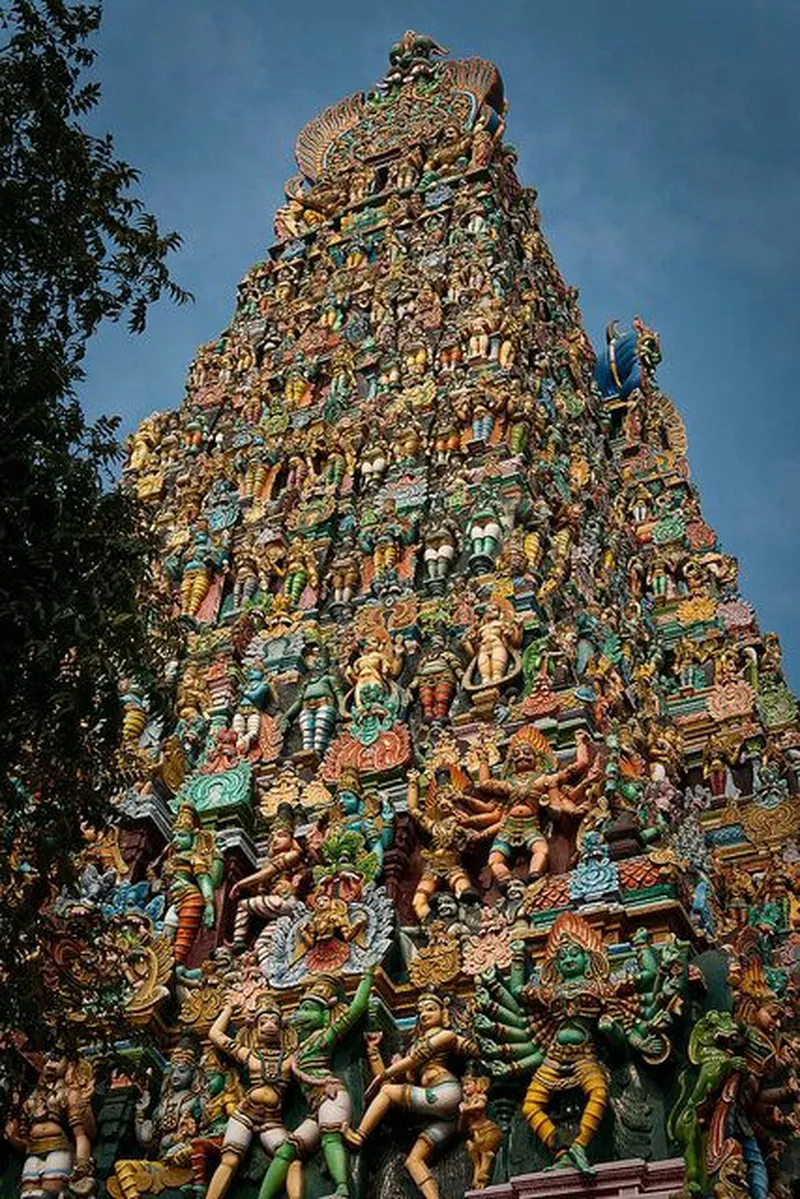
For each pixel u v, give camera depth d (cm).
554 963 1506
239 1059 1605
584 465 3008
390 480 2617
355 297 3344
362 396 2973
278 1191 1481
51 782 1367
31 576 1279
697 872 1711
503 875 1702
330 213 3756
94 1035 1482
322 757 2058
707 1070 1401
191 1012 1684
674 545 3378
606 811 1703
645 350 4088
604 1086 1416
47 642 1231
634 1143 1388
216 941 1814
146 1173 1541
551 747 1869
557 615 2191
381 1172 1490
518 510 2417
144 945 1773
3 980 1323
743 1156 1369
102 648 1318
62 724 1301
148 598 1480
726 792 2641
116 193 1518
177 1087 1623
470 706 2020
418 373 2903
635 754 1880
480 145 3731
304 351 3206
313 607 2414
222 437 3073
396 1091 1505
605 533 2938
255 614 2425
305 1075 1544
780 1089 1449
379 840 1788
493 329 2928
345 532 2569
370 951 1647
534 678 1992
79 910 1764
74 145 1484
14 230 1415
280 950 1705
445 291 3186
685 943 1527
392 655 2147
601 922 1561
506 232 3538
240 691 2239
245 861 1923
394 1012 1609
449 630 2159
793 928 2200
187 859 1892
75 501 1331
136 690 2162
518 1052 1470
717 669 2911
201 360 3372
